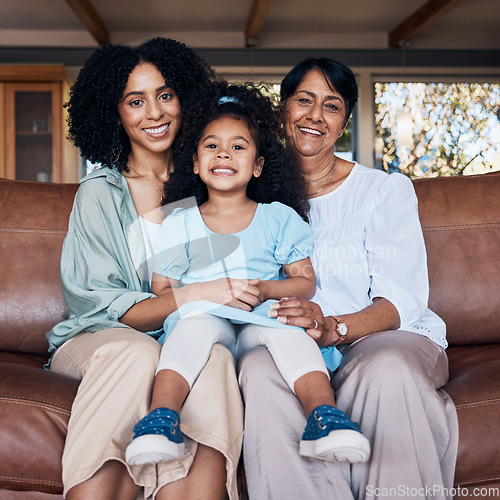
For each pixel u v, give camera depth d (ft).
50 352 5.24
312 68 5.55
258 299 4.75
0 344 5.57
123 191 5.21
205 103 5.37
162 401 3.81
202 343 4.22
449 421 4.04
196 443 3.83
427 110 19.99
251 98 5.42
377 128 19.95
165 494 3.74
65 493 3.68
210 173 5.15
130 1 17.29
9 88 18.01
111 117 5.59
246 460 3.97
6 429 3.88
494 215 5.84
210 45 19.88
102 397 3.92
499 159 19.97
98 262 4.91
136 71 5.39
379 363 4.05
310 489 3.81
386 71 19.93
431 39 20.21
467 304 5.64
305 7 17.95
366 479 3.92
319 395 3.90
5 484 3.90
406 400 3.96
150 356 4.10
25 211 5.85
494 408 4.09
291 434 3.92
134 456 3.45
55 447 3.90
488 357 5.15
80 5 16.02
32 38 19.47
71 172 18.30
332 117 5.55
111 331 4.59
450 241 5.79
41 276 5.64
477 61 19.98
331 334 4.60
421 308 4.98
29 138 17.98
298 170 5.56
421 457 3.91
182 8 17.92
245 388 4.11
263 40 19.94
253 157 5.26
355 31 20.02
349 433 3.50
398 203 5.32
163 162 5.71
